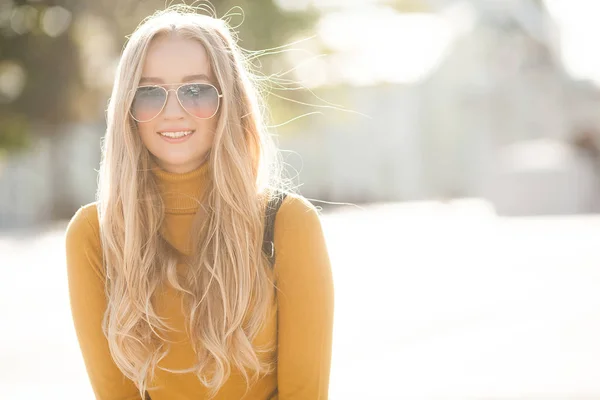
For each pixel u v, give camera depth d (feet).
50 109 99.91
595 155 138.41
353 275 45.60
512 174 95.30
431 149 142.51
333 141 140.77
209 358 8.77
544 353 26.45
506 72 141.59
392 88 141.08
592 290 39.29
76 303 9.13
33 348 28.60
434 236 68.39
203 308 8.77
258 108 9.30
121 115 8.96
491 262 50.75
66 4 95.91
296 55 105.19
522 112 141.59
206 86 8.87
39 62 97.66
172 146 8.94
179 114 8.84
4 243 71.61
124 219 8.96
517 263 50.08
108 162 9.05
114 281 8.98
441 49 142.51
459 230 74.28
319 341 8.93
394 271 47.01
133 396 9.27
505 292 39.06
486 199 103.24
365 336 29.40
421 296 38.09
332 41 112.98
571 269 47.01
